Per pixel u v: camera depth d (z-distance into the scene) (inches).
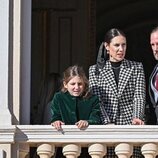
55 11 912.3
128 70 648.4
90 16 925.8
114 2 1015.0
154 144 622.8
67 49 911.7
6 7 641.6
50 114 673.6
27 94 639.8
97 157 623.5
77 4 922.1
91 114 631.8
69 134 623.5
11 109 632.4
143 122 631.2
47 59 892.0
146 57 991.0
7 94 632.4
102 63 652.1
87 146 629.6
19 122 632.4
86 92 634.8
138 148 635.5
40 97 706.2
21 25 642.8
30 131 623.5
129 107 644.7
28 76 641.0
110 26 1018.1
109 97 644.7
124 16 1023.0
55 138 623.5
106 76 647.8
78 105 633.6
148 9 1031.6
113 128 622.8
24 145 624.4
